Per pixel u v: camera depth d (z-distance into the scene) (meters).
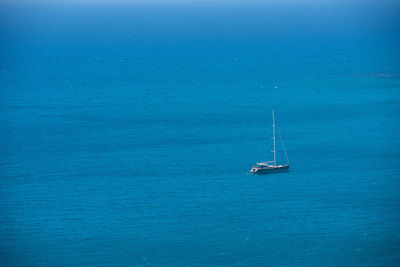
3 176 122.94
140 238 95.12
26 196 112.50
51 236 96.25
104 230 98.00
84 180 120.38
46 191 114.94
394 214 102.38
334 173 121.94
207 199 109.50
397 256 88.81
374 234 95.12
